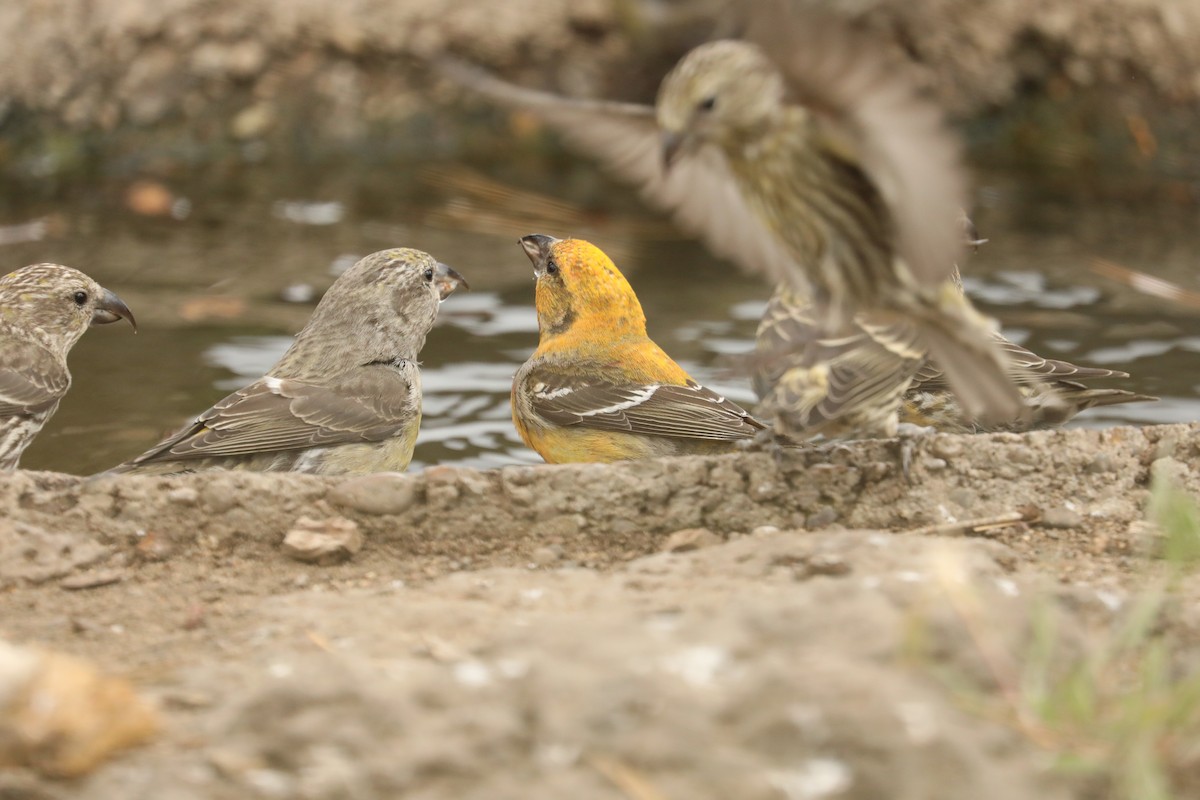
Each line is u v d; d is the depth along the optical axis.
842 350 10.23
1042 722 6.85
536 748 6.81
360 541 10.12
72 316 15.92
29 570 9.54
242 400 13.90
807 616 7.56
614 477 10.41
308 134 24.70
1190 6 24.64
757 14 7.06
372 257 15.05
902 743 6.63
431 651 7.82
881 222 8.45
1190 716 6.79
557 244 14.77
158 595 9.38
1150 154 24.28
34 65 24.45
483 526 10.30
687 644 7.39
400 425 14.41
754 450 10.58
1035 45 24.47
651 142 9.66
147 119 24.55
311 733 6.89
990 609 7.59
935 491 10.38
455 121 24.88
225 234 21.22
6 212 22.25
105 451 14.55
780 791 6.54
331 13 24.70
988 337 9.30
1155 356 16.47
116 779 6.67
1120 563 9.39
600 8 24.53
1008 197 22.94
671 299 18.52
